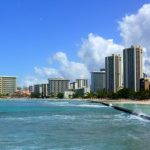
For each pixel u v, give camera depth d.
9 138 55.19
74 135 58.88
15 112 135.88
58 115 116.50
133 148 45.00
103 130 66.81
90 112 135.75
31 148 45.75
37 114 122.12
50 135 58.97
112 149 44.50
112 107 181.12
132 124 80.12
